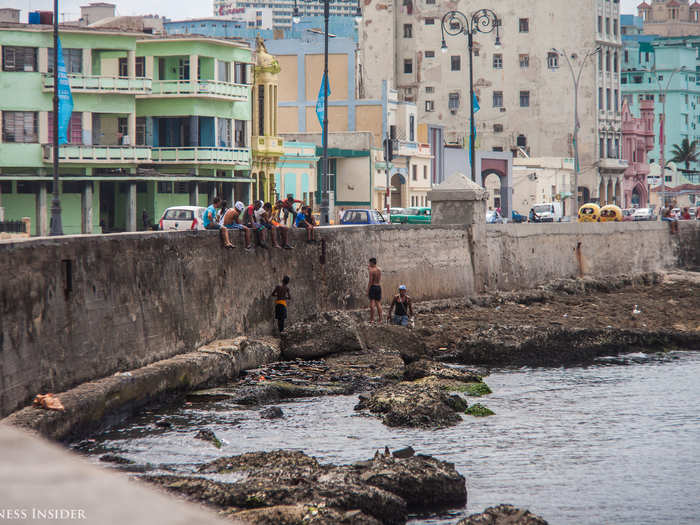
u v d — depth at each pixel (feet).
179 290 203.51
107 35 576.20
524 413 184.96
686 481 132.98
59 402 140.87
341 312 250.98
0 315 131.54
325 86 457.27
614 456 148.15
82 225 579.07
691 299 392.88
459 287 350.84
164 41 611.06
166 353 195.21
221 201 247.50
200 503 102.22
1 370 131.23
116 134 590.55
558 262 414.62
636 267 470.39
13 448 10.67
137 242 184.75
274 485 107.96
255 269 245.24
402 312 282.77
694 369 252.83
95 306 165.58
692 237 513.04
